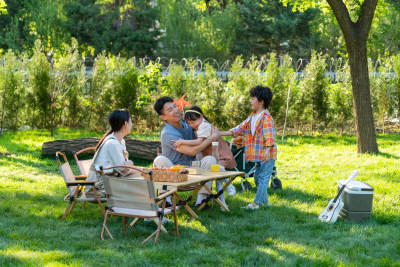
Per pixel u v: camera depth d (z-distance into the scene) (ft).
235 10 115.75
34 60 49.11
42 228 17.63
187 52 106.32
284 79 49.24
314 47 107.04
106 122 50.29
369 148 36.81
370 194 18.76
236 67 50.49
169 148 20.26
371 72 51.70
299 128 51.01
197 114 19.77
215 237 16.74
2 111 48.29
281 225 18.29
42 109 48.98
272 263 14.03
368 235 17.04
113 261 13.94
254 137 20.53
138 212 16.12
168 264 13.88
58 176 29.48
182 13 109.19
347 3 47.37
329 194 23.79
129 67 50.24
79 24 104.27
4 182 26.40
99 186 17.78
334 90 49.39
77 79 50.52
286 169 32.12
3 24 110.32
